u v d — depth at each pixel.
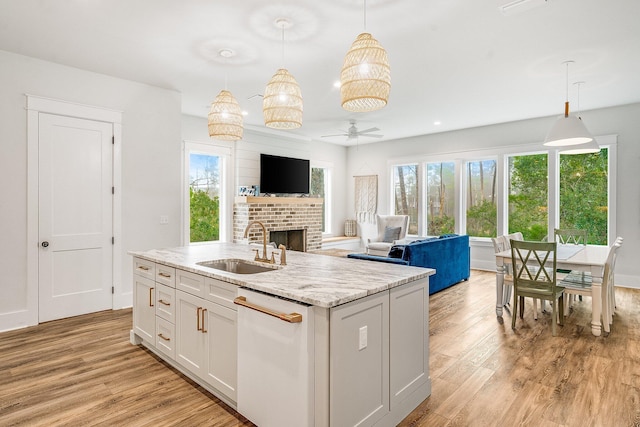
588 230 5.90
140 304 3.13
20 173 3.63
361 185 8.97
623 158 5.38
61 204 3.88
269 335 1.90
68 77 3.90
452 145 7.29
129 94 4.35
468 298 4.84
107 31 3.13
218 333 2.27
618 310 4.27
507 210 6.74
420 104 5.35
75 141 3.97
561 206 6.14
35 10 2.79
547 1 2.64
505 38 3.24
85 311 4.05
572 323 3.84
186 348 2.56
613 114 5.46
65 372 2.69
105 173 4.18
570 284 3.79
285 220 7.14
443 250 5.18
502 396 2.38
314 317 1.73
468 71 4.03
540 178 6.40
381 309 2.00
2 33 3.17
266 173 7.08
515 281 3.67
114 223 4.24
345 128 7.12
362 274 2.28
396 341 2.12
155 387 2.48
